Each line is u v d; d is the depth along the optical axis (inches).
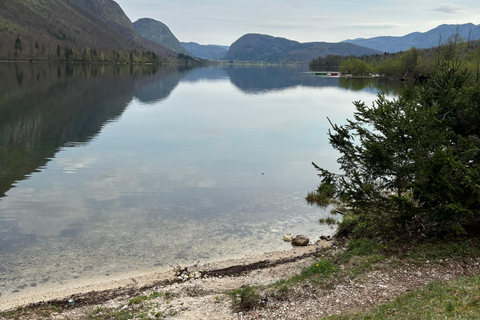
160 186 901.8
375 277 441.7
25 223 666.2
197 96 3312.0
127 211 738.8
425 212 518.6
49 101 2620.6
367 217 593.0
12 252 559.5
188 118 2047.2
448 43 3592.5
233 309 403.2
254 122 1932.8
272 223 705.0
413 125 520.7
